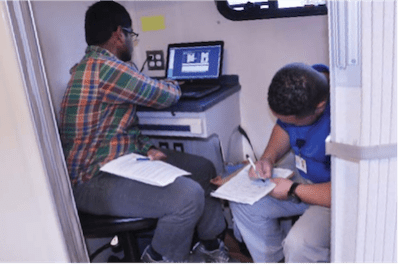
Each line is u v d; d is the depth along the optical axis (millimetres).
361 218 760
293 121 1437
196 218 1562
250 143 2500
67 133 1638
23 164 989
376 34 659
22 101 922
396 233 773
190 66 2344
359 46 673
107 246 1963
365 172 726
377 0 644
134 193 1533
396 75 675
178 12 2371
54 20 1840
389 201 748
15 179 1019
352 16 666
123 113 1701
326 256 1400
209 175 1921
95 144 1655
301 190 1476
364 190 738
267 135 2463
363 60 671
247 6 2219
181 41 2426
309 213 1492
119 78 1577
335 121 743
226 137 2289
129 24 1795
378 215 757
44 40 1794
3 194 1062
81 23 1979
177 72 2379
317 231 1409
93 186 1593
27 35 903
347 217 788
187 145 2201
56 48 1863
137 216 1548
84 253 1102
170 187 1529
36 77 929
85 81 1575
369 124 698
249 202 1477
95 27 1652
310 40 2150
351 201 769
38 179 987
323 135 1461
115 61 1601
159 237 1562
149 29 2457
